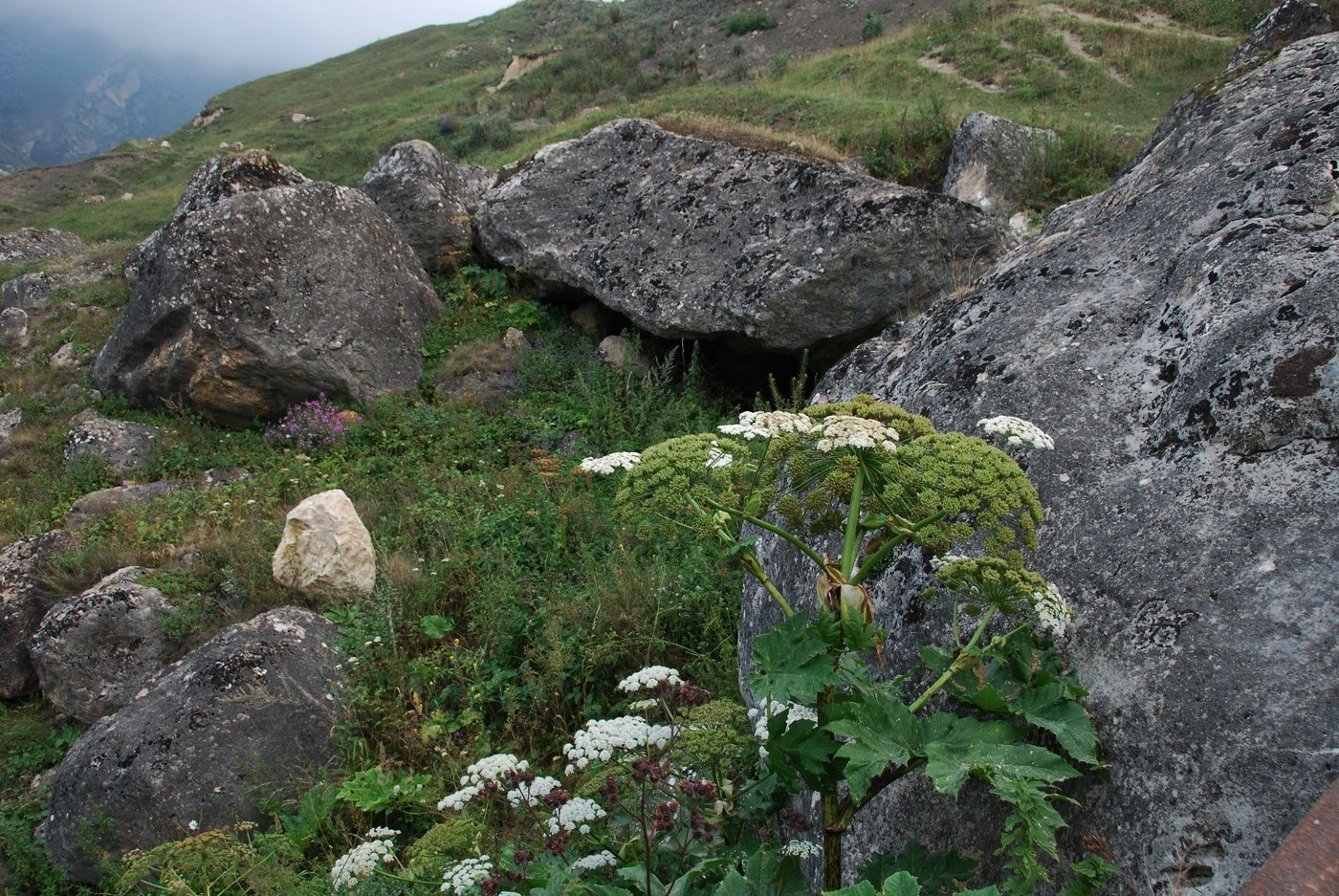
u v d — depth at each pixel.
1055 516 2.51
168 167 35.66
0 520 8.40
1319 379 2.13
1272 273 2.47
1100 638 2.19
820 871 2.75
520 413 8.51
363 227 9.97
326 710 4.96
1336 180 2.77
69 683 5.86
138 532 7.26
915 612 2.72
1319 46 3.70
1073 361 2.88
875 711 1.93
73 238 21.61
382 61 56.12
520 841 3.24
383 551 6.44
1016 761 1.83
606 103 28.66
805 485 2.34
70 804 4.69
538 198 10.14
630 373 8.43
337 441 8.56
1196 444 2.32
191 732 4.71
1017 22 19.92
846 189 8.00
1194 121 3.76
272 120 44.00
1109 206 3.76
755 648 2.04
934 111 13.39
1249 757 1.79
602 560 5.87
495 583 5.68
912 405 3.36
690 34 32.97
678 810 2.49
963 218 7.77
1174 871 1.82
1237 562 2.05
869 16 27.30
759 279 7.93
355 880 3.46
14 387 11.66
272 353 8.92
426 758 4.77
